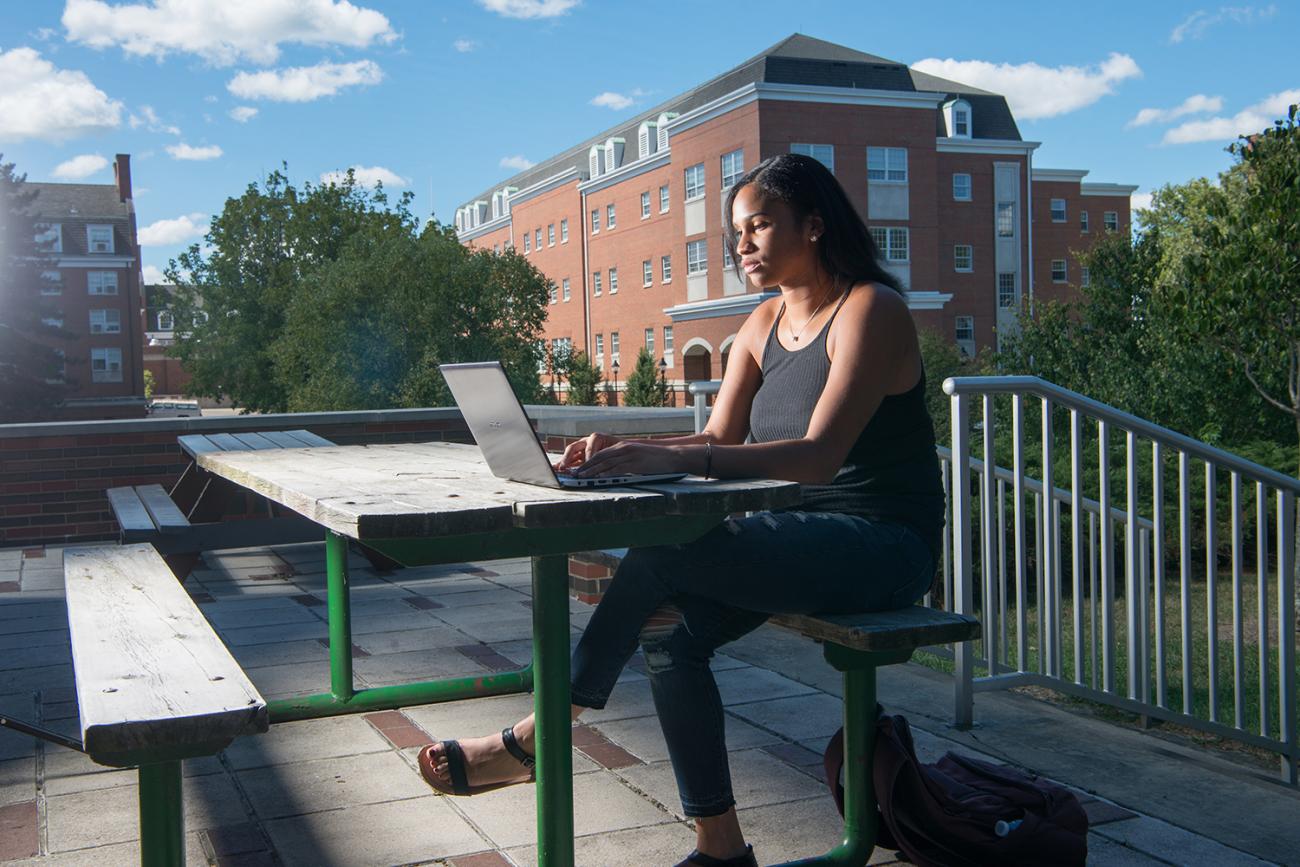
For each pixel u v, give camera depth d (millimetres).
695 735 2135
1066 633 7410
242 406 50469
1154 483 3852
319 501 1889
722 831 2150
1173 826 2799
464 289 35938
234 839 2809
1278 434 11805
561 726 1980
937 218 45562
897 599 2260
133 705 1664
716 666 4562
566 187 64188
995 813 2303
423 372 34594
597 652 2158
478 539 1855
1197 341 9398
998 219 50312
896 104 43844
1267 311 8742
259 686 4328
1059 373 15852
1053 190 54938
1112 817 2857
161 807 1623
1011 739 3541
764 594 2111
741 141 43188
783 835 2770
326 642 5156
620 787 3164
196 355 49281
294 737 3672
